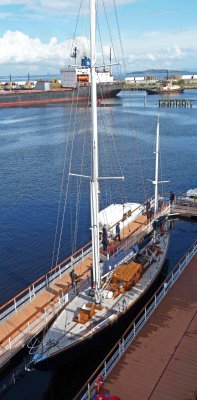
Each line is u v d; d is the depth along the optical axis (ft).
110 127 347.77
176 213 132.05
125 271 79.66
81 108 485.15
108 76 563.07
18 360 69.05
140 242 101.04
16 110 509.35
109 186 182.09
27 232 130.31
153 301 78.13
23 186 184.96
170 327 67.97
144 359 60.59
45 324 73.05
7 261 110.42
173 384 55.62
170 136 305.32
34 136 320.91
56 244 120.57
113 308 72.33
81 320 68.95
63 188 179.52
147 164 222.89
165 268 97.66
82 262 98.02
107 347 71.15
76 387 65.31
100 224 111.34
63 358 64.08
